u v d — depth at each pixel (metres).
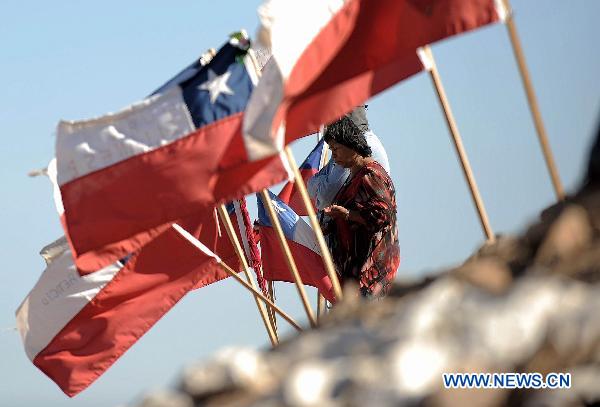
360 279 22.17
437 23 17.52
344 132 22.30
